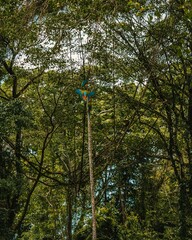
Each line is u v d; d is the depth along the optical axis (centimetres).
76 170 2192
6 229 1808
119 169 2294
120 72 1862
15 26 1772
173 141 2031
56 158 2458
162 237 2506
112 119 2197
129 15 1758
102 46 1803
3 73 2006
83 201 2477
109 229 2548
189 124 1983
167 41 1744
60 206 2586
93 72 1862
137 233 2350
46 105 2103
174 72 1892
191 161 2033
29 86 2139
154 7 1661
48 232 2578
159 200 2400
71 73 1917
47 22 1753
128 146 2169
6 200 1962
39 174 2095
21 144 2055
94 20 1747
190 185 1997
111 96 2028
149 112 2103
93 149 2177
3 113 1684
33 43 1802
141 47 1816
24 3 1800
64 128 2158
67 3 1727
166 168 2311
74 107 2009
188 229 2039
